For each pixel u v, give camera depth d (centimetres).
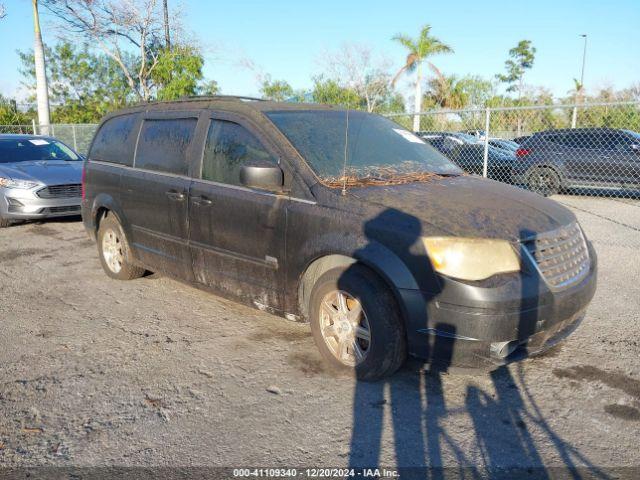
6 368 390
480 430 308
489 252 315
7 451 293
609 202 1182
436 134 1204
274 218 388
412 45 2755
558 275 335
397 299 328
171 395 350
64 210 920
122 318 487
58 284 591
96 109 3164
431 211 339
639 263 652
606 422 314
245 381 366
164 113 511
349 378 365
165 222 486
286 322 472
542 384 358
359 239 340
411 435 304
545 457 284
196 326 466
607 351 406
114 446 296
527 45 4275
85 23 2256
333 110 473
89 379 373
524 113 1533
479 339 310
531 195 399
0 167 935
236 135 430
